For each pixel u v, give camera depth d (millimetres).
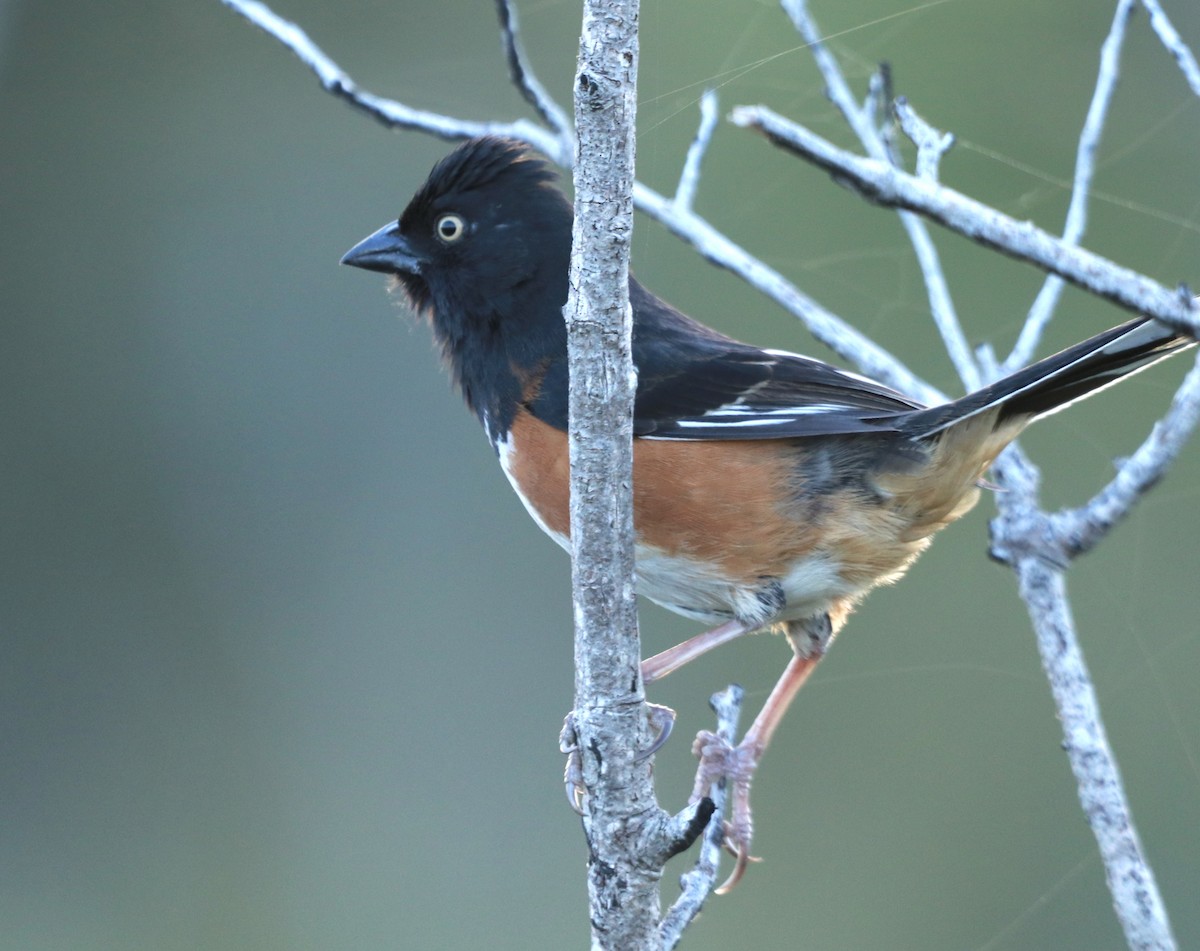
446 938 11727
